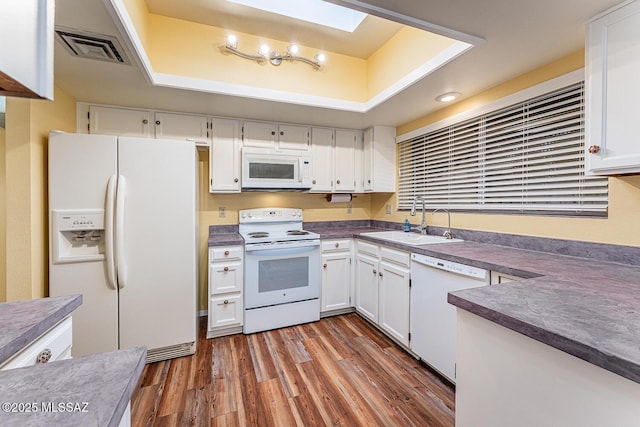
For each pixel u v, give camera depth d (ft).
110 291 6.20
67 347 3.21
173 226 6.72
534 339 2.41
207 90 6.82
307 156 9.91
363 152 10.81
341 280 9.46
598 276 3.93
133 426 4.75
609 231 4.82
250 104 7.80
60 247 5.80
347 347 7.35
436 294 5.98
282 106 7.99
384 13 4.13
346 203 11.73
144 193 6.45
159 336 6.61
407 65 7.09
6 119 5.31
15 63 1.63
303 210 10.97
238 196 9.97
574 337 2.15
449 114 8.05
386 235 9.38
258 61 7.59
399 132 10.30
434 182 8.80
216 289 7.84
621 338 2.13
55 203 5.74
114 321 6.23
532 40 4.77
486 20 4.28
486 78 6.22
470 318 3.09
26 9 1.71
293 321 8.66
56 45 4.76
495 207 6.84
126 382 1.80
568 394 2.25
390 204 10.93
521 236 6.21
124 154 6.27
